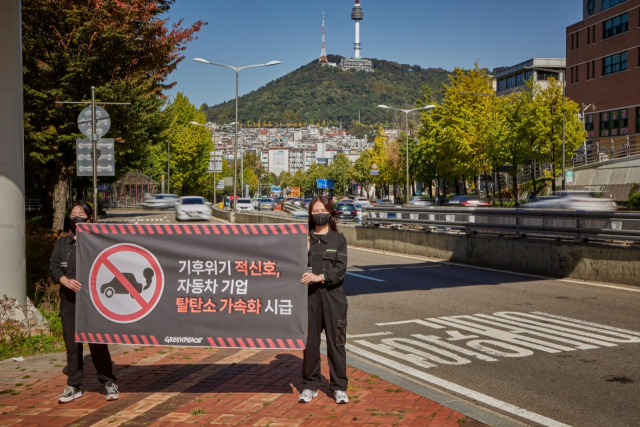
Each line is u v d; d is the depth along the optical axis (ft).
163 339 18.94
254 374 21.58
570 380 21.26
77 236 19.04
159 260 18.94
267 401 18.47
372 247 76.79
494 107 151.02
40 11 66.49
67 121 76.18
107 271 19.02
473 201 147.74
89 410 17.88
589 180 162.61
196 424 16.55
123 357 24.38
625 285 41.68
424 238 65.46
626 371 22.25
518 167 164.76
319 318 18.67
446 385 20.90
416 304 36.83
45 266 41.39
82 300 19.04
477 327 30.04
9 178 27.30
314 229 19.01
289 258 18.48
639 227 41.01
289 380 20.80
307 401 18.28
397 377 21.35
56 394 19.51
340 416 17.07
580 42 210.79
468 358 24.41
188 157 274.57
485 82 167.63
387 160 252.83
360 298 39.52
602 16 198.80
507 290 41.29
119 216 165.89
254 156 655.35
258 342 18.62
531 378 21.57
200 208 138.51
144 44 74.13
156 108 87.20
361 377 21.26
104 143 42.19
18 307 27.32
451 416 17.08
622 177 146.92
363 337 28.53
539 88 138.21
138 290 18.99
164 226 18.90
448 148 165.48
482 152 153.28
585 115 207.51
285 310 18.51
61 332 28.19
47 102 73.10
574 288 41.52
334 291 18.40
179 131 262.47
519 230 52.65
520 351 25.32
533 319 31.65
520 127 136.87
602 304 35.40
